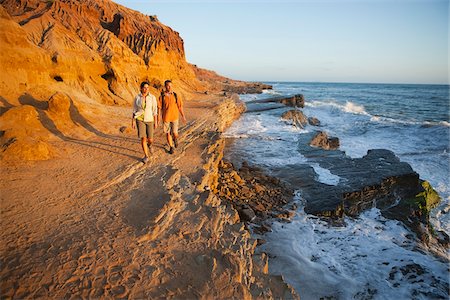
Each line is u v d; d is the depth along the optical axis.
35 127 6.23
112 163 5.59
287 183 8.79
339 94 66.44
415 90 92.12
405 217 7.75
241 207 6.94
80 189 4.39
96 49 13.34
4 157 4.93
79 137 6.94
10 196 3.93
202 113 14.36
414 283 5.23
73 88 10.12
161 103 6.76
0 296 2.29
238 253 3.69
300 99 30.92
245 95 43.38
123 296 2.55
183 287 2.83
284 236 6.24
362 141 16.41
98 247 3.11
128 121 9.22
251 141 13.65
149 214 3.89
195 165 6.56
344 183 8.77
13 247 2.90
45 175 4.72
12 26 7.29
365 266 5.57
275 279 3.91
